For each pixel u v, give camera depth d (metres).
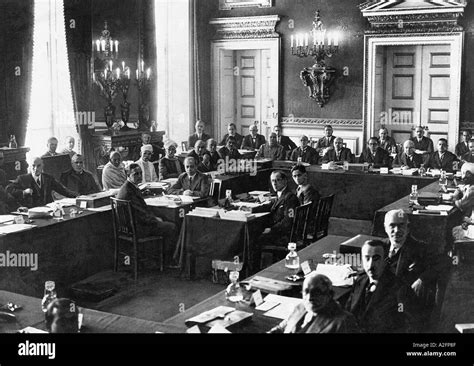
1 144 9.24
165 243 7.53
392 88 12.77
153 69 12.49
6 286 5.88
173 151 10.16
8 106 9.28
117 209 7.19
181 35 13.42
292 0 13.09
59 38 10.80
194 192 8.15
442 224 6.75
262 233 7.00
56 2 10.70
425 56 12.39
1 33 9.12
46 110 10.88
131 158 11.23
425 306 4.62
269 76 13.95
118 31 11.75
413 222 6.86
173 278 7.25
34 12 9.88
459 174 9.20
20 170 9.17
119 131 11.16
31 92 9.58
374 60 12.42
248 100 14.36
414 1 11.84
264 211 7.36
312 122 13.24
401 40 12.11
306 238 7.00
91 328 3.71
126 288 6.88
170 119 13.67
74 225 6.86
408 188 9.51
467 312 4.39
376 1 12.14
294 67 13.30
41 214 6.75
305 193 7.55
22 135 9.48
